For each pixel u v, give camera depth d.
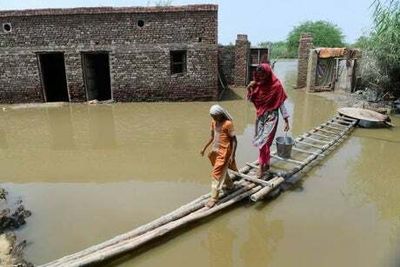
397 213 5.76
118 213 5.84
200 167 7.95
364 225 5.37
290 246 4.85
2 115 13.58
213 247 4.86
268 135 6.27
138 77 15.50
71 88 15.59
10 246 4.82
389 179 7.14
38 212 5.91
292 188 6.68
